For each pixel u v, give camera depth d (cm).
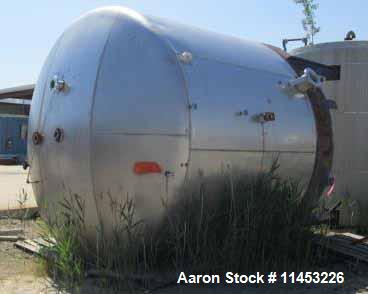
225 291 455
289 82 564
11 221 797
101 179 463
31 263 541
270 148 531
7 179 1532
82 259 491
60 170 493
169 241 478
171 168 454
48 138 507
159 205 460
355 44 754
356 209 738
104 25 501
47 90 526
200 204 477
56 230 498
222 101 488
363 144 750
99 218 473
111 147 458
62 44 535
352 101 750
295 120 563
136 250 469
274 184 531
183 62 474
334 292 460
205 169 473
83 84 481
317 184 594
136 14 493
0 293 448
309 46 786
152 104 455
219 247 490
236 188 500
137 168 454
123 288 444
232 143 491
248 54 562
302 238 529
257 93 527
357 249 556
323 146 596
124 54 473
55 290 457
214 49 523
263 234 496
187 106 459
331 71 707
